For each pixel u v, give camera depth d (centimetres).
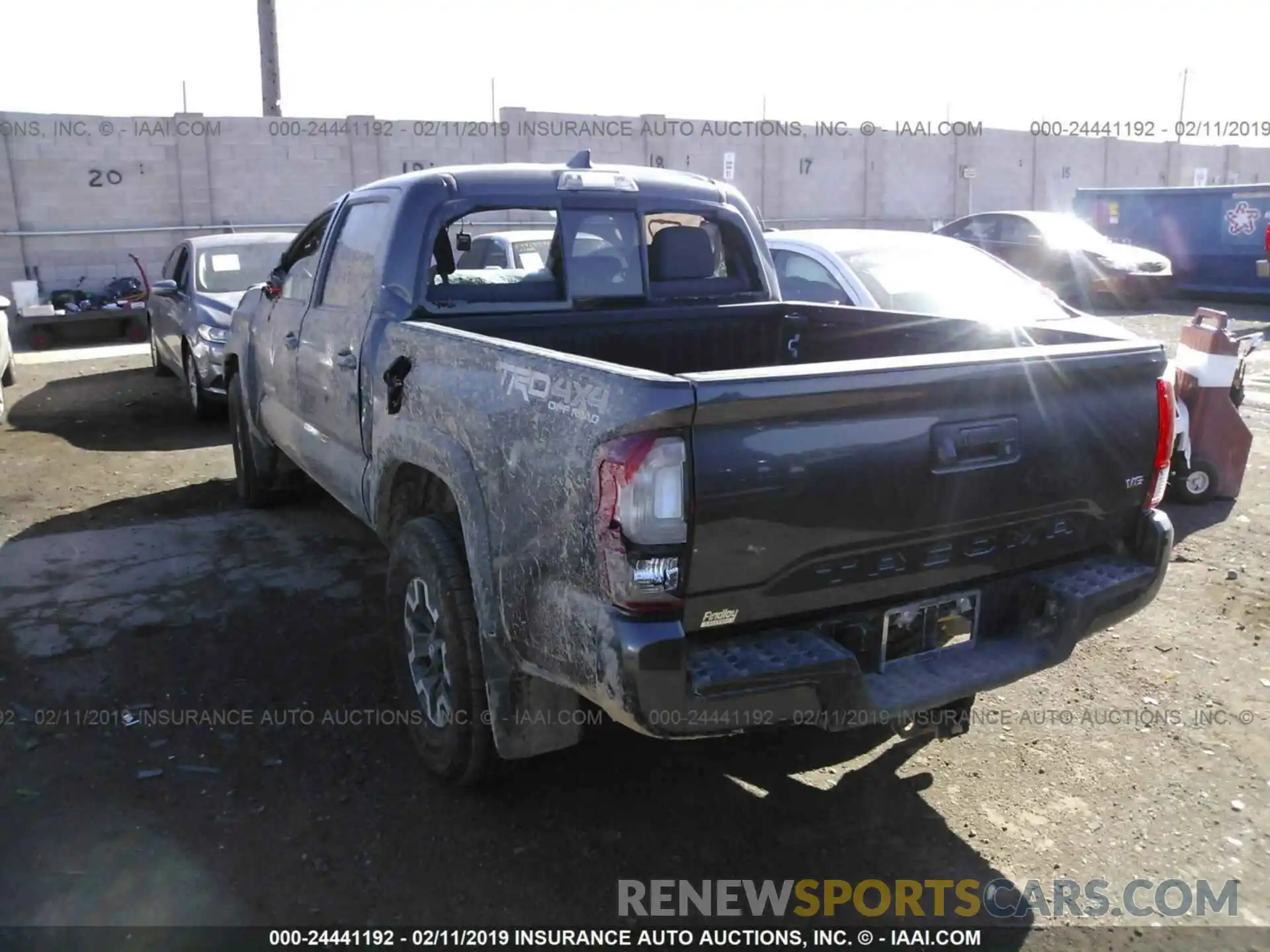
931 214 2780
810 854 336
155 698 426
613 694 266
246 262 1038
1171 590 554
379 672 451
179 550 598
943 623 322
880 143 2639
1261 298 1866
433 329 370
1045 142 2950
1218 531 647
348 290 462
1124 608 342
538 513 292
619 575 262
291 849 332
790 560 278
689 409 255
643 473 257
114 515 668
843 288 748
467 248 464
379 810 354
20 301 1555
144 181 1756
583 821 351
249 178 1836
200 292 988
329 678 445
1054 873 328
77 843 332
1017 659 323
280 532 632
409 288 426
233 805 355
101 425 958
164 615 506
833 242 792
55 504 693
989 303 738
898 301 730
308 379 504
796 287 788
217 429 941
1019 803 364
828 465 277
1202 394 687
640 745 400
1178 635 500
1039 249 1789
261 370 609
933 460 295
